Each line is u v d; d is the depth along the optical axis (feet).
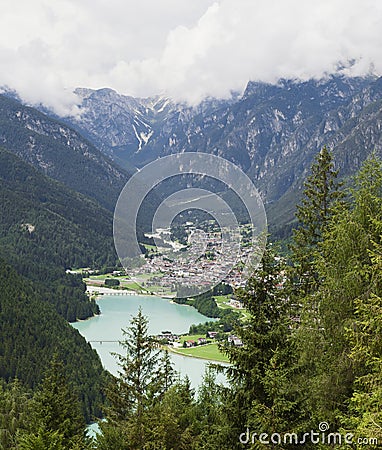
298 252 62.44
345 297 41.63
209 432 40.24
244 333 38.63
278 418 34.96
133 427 56.65
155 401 63.72
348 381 39.93
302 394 37.35
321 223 65.77
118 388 65.72
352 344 36.06
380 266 35.65
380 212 44.32
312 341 42.29
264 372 37.91
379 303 33.63
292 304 43.65
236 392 39.01
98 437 64.03
